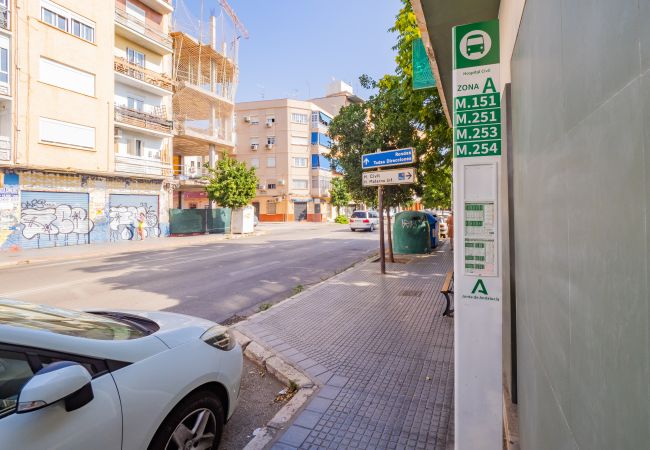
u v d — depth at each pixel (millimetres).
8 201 16625
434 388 3582
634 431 610
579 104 918
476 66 2299
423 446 2740
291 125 48938
